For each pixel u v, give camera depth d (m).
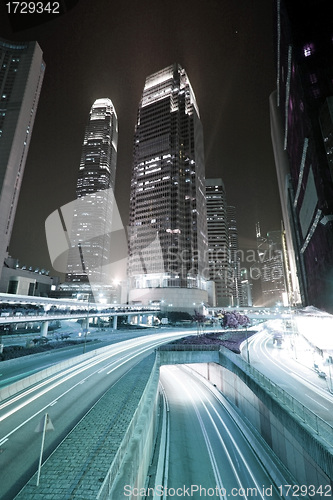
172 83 183.00
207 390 45.47
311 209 93.19
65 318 67.12
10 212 119.19
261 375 30.45
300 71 87.12
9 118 125.31
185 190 161.25
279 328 112.31
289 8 93.31
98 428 16.81
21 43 143.62
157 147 170.12
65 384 26.92
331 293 80.62
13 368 35.66
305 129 89.19
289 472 22.20
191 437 29.06
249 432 29.50
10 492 11.12
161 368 62.31
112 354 46.31
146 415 20.20
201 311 141.00
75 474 12.15
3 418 18.44
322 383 37.00
